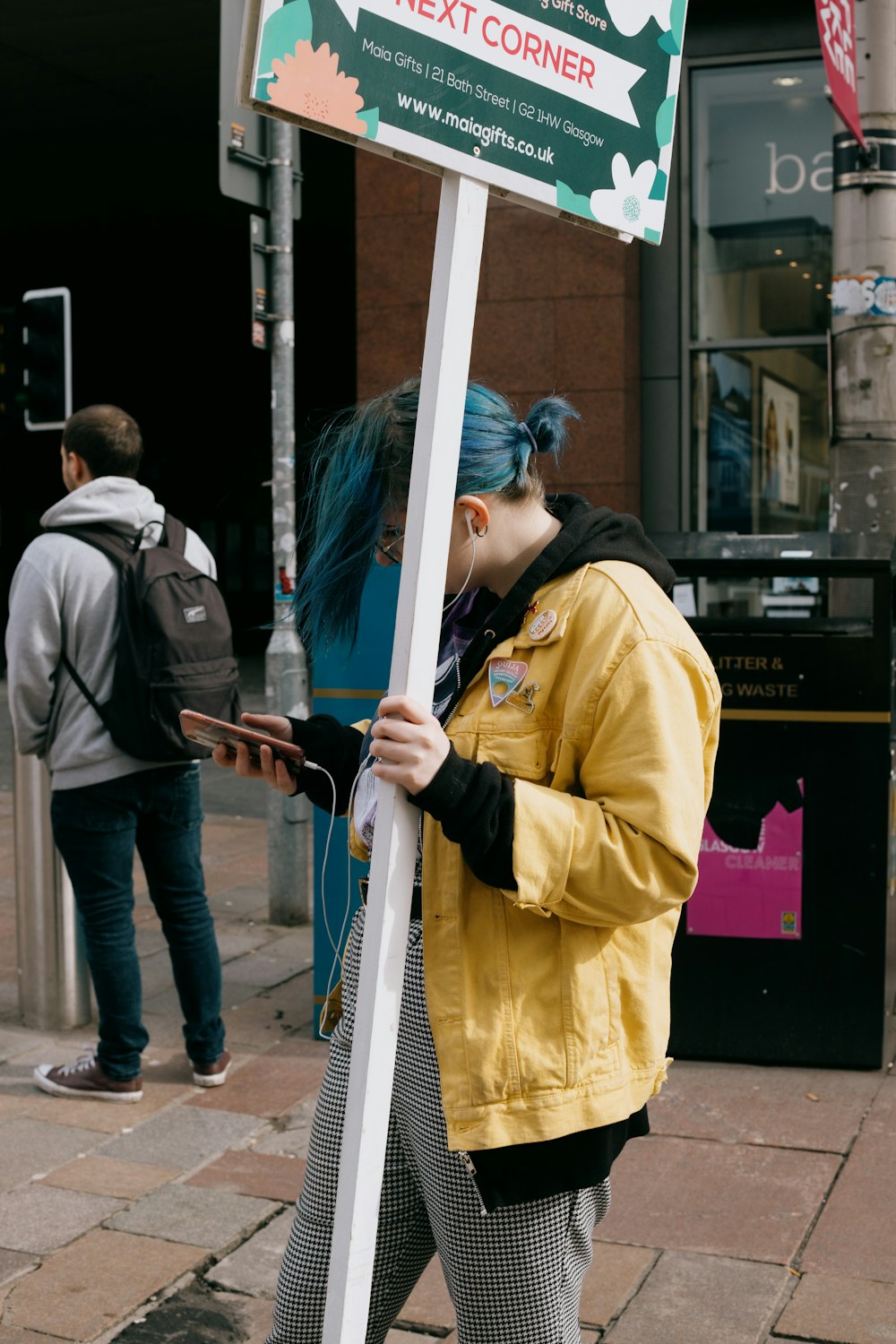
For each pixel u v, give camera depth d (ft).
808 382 30.32
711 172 30.48
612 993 5.46
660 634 5.33
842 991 13.25
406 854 5.17
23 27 41.42
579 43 5.50
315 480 5.98
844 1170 11.06
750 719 13.17
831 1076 13.19
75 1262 9.66
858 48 15.10
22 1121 12.14
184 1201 10.62
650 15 5.76
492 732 5.46
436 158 5.05
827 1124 11.99
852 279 15.31
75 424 12.34
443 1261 5.65
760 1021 13.41
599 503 29.50
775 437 30.66
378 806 5.21
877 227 15.20
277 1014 15.11
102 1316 8.98
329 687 13.30
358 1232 5.19
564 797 5.17
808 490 30.58
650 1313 8.95
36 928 14.49
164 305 85.46
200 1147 11.64
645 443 30.73
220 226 68.33
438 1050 5.34
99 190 61.77
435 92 5.02
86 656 11.87
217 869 22.68
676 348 30.35
